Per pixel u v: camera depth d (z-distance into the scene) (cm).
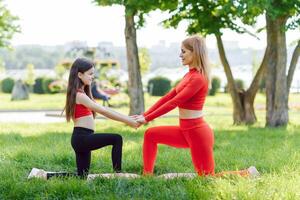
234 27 1598
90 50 3412
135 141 1084
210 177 607
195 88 626
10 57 9231
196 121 633
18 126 1631
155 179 606
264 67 1661
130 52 1627
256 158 834
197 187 563
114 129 1420
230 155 870
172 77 5009
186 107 634
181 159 829
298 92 4316
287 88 1591
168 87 4084
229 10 1452
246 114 1716
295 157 798
